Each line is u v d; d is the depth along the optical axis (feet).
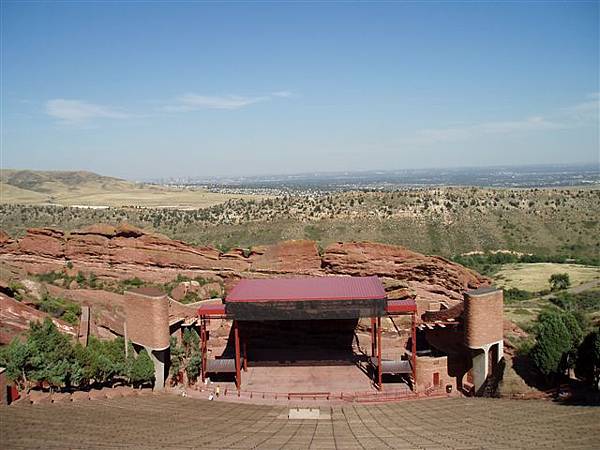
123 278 282.97
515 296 366.22
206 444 112.68
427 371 188.85
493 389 175.63
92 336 195.42
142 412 146.10
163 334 185.26
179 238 605.73
